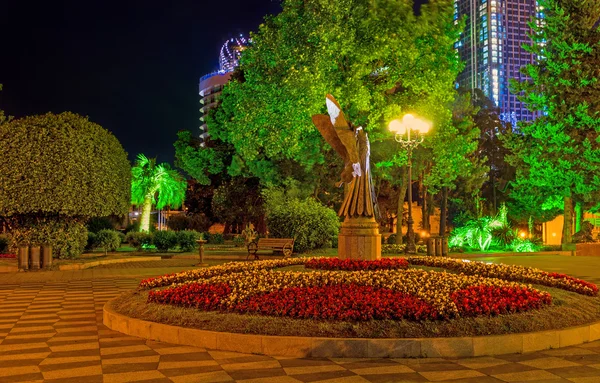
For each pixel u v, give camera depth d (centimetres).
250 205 4134
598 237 4253
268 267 1302
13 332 909
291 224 2689
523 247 3366
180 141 4138
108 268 2145
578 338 821
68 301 1276
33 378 643
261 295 900
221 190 4053
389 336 753
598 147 3550
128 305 984
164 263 2412
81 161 2153
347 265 1266
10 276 1834
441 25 2819
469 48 18325
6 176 2070
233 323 802
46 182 2083
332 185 3619
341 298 862
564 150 3538
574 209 4475
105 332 905
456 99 3838
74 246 2323
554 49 3759
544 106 3678
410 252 2800
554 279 1149
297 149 2806
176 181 4494
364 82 2869
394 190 4847
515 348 759
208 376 646
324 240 2739
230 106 3412
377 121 3020
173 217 5088
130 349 780
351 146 1387
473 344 741
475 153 5544
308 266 1298
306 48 2636
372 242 1363
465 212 4759
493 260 2600
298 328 770
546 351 771
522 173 3906
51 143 2102
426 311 795
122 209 2441
